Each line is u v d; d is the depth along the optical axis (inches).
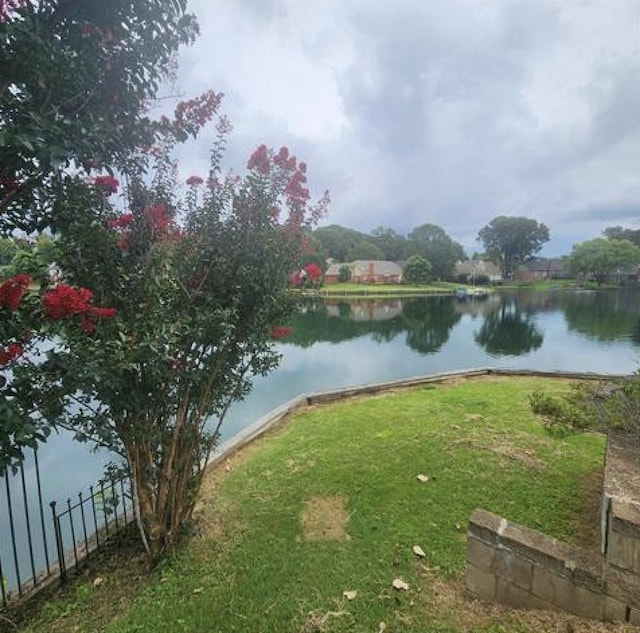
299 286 121.0
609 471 90.9
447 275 2411.4
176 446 106.8
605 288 2069.4
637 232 2571.4
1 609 92.0
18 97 59.9
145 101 82.2
